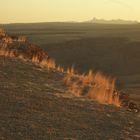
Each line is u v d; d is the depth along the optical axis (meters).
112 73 79.94
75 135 10.02
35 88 14.16
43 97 12.98
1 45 22.83
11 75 15.66
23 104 11.80
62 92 14.35
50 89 14.49
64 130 10.24
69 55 104.31
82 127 10.70
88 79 17.39
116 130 11.03
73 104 12.83
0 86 13.45
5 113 10.80
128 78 64.75
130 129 11.41
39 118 10.84
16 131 9.64
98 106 13.21
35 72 17.19
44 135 9.68
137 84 55.03
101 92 14.80
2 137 9.16
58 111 11.76
